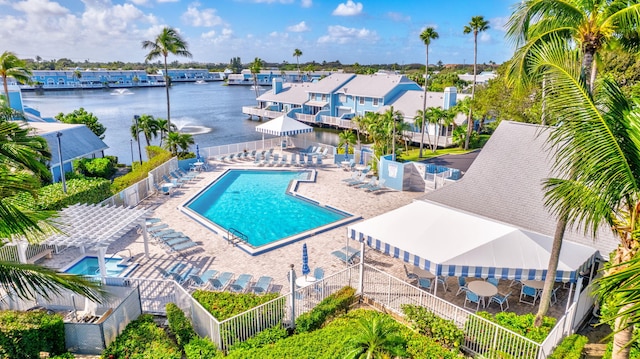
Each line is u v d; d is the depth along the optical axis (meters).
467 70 164.62
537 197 15.84
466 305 14.00
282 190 29.05
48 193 20.42
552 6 10.34
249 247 18.66
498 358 10.81
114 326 12.14
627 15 9.50
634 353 9.47
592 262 12.82
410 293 14.61
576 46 10.75
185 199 25.97
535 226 14.90
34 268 9.04
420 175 27.94
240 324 11.66
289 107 70.94
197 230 20.89
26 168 10.00
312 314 12.52
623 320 7.07
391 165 28.30
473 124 49.06
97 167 31.84
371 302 14.27
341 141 39.62
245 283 14.91
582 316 12.57
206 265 17.03
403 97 57.03
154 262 17.23
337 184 29.69
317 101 66.06
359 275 14.59
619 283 5.27
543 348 10.25
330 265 17.08
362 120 47.97
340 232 20.75
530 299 14.30
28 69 37.47
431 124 47.69
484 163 18.36
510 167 17.50
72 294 13.57
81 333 11.59
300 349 10.77
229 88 167.38
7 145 9.43
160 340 11.46
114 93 132.50
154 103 99.44
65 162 30.03
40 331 11.09
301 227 22.16
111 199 22.28
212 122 68.94
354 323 12.12
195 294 12.98
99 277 13.72
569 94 7.81
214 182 30.09
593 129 7.43
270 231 21.59
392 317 13.20
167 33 39.19
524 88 11.07
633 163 7.30
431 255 12.39
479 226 13.59
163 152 33.34
